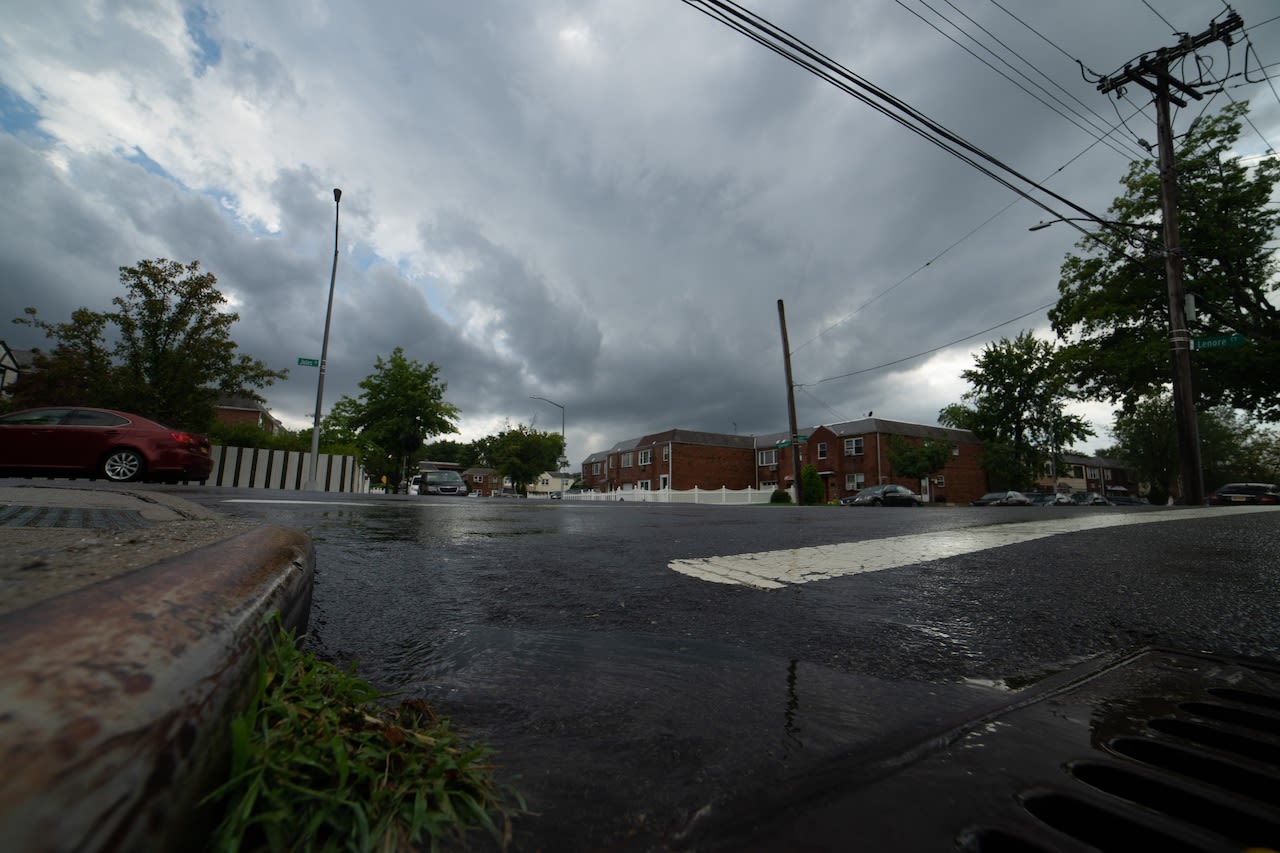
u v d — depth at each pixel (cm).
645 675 151
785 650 177
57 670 49
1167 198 1625
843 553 374
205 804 60
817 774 101
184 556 102
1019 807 91
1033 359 4500
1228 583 286
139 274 1647
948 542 441
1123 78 1537
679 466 5528
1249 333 2198
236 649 78
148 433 1038
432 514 647
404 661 157
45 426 993
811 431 5244
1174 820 87
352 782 82
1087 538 471
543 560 325
